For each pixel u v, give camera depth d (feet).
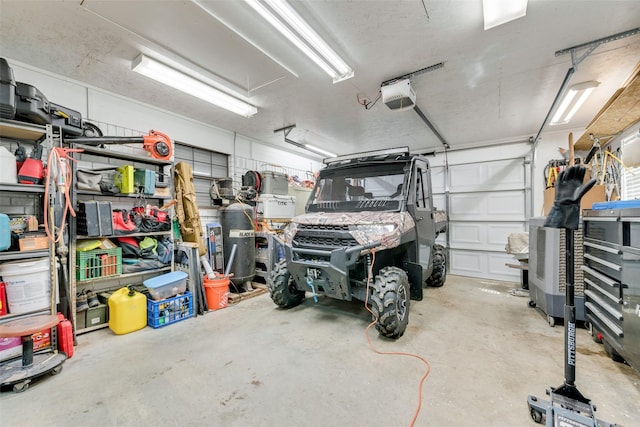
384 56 9.17
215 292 11.71
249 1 6.50
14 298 7.09
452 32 7.97
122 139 10.37
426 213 12.24
